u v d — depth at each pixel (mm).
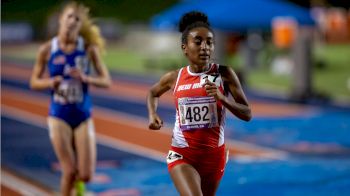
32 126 36125
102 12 104812
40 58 17156
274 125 33656
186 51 12141
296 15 51094
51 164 25312
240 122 34469
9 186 21391
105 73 17312
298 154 26406
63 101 16719
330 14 65625
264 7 51375
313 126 33250
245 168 23703
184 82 12227
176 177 12125
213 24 50812
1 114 41438
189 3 54625
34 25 111000
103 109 42531
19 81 63906
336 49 74062
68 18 16734
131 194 19984
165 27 53656
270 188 20531
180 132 12344
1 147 29406
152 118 12750
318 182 21219
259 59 62125
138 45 87312
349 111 38281
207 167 12391
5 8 116500
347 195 19422
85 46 17047
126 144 29422
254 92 48031
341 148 27562
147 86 56281
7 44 110188
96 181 21906
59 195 20016
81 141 16734
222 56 53000
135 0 111562
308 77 44156
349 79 51656
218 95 11680
